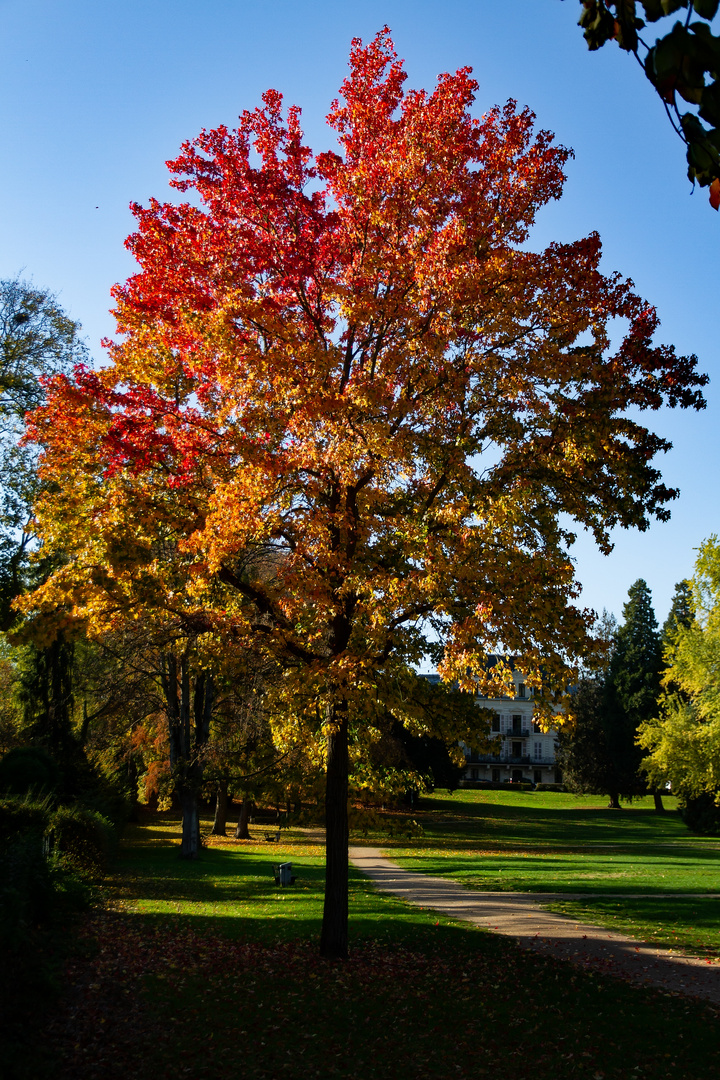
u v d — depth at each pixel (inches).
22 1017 304.7
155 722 1283.2
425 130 426.6
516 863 1139.9
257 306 408.2
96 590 426.6
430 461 437.7
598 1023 364.5
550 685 402.9
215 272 430.6
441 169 423.2
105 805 995.9
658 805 2667.3
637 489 417.1
